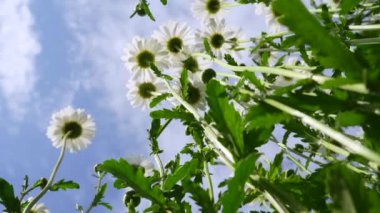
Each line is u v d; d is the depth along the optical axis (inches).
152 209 6.8
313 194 5.1
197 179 9.1
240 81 7.3
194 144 10.2
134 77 14.5
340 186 3.1
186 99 10.9
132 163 12.1
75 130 14.2
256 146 5.3
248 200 7.0
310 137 7.2
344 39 8.5
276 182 5.9
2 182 7.5
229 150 5.5
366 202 3.0
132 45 14.7
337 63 3.8
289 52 10.7
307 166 9.3
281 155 6.6
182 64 13.8
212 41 14.7
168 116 8.5
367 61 4.0
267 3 12.5
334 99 4.5
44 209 11.9
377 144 4.2
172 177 6.7
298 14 3.5
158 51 14.7
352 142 4.1
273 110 5.0
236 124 5.3
